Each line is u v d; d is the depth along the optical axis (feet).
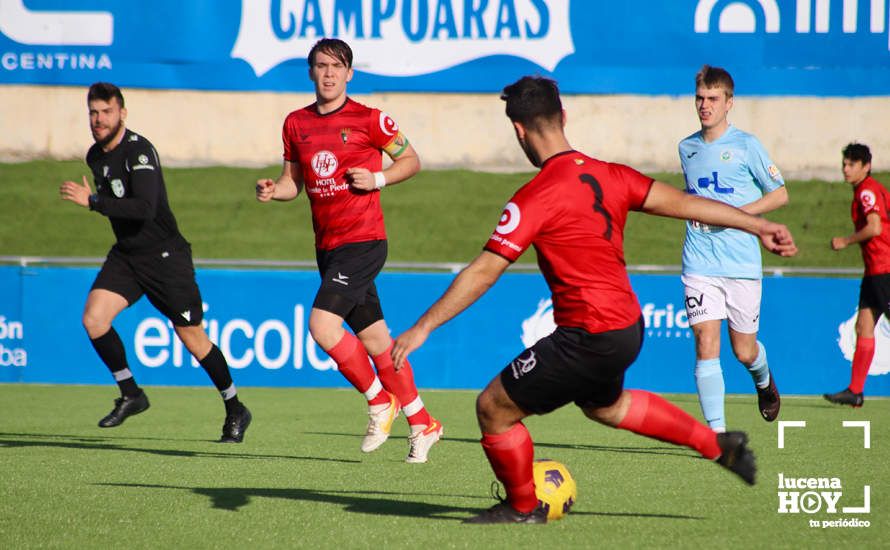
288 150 78.48
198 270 130.62
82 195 78.95
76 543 49.21
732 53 191.93
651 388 128.47
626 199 49.21
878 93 190.08
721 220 48.65
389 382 76.43
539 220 47.88
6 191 219.41
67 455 78.64
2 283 133.18
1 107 224.74
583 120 215.10
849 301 128.98
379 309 78.33
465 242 203.82
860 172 115.24
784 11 190.60
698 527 52.95
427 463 76.23
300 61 199.00
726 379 130.00
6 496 61.41
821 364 128.88
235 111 224.33
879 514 56.65
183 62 200.23
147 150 81.87
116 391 126.41
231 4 199.21
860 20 189.37
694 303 82.64
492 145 222.89
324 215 76.89
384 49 197.26
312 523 53.78
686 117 214.48
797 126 213.25
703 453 52.26
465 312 129.90
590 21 193.77
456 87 196.95
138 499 60.70
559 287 48.93
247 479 68.33
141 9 200.34
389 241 204.03
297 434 93.61
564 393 49.75
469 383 130.00
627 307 48.73
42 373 132.98
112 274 84.99
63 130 225.97
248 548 48.16
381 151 77.30
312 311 75.05
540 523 53.62
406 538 50.14
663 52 192.65
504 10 195.52
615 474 70.64
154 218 83.15
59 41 201.57
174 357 131.75
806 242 199.62
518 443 52.01
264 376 131.03
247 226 212.43
